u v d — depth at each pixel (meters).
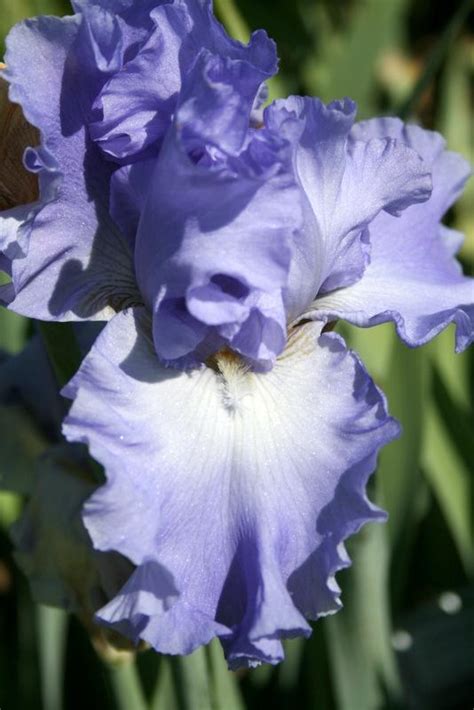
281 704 0.61
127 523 0.41
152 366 0.44
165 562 0.42
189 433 0.43
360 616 0.54
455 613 0.62
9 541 0.63
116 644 0.49
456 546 0.64
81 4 0.44
